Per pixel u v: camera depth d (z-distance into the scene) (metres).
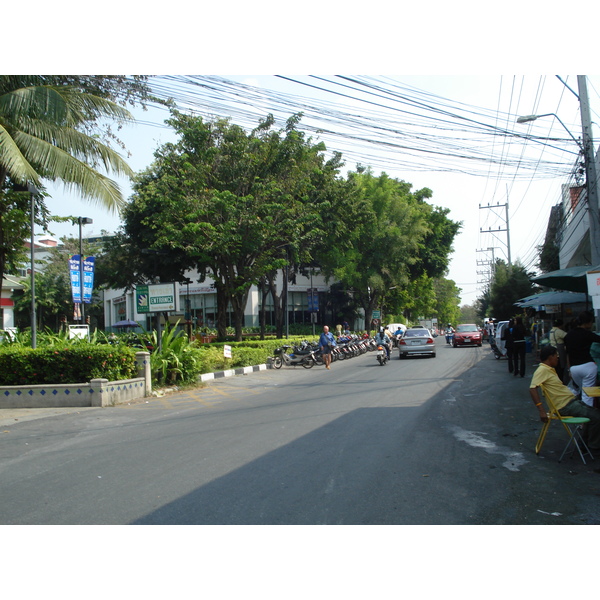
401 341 25.09
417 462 6.55
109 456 7.25
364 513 4.84
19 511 5.12
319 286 51.28
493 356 24.55
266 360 22.30
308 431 8.50
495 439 7.81
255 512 4.92
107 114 13.30
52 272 48.34
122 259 32.88
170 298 16.50
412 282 52.09
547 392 6.85
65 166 12.55
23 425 9.80
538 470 6.18
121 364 12.98
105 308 59.06
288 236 23.77
